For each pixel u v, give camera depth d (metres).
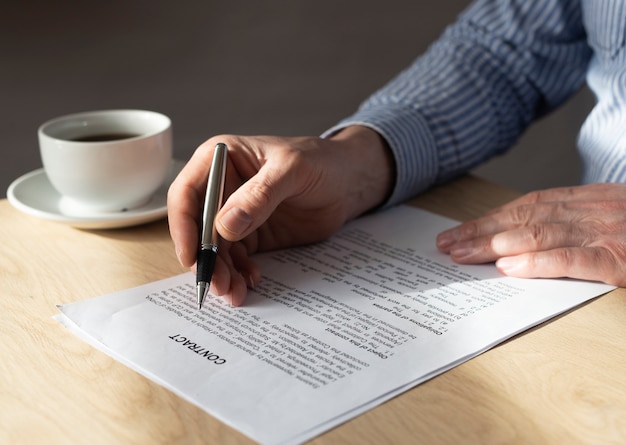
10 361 0.57
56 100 2.84
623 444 0.49
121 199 0.81
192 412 0.52
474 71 1.01
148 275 0.71
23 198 0.84
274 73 3.16
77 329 0.62
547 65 1.03
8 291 0.68
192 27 3.55
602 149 0.89
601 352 0.59
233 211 0.66
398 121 0.90
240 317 0.64
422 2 3.88
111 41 3.38
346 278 0.71
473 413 0.52
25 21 3.54
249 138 0.76
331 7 3.82
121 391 0.54
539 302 0.66
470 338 0.60
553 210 0.76
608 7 0.89
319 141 0.79
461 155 0.95
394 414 0.51
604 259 0.69
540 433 0.50
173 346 0.59
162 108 2.84
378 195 0.87
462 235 0.76
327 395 0.53
